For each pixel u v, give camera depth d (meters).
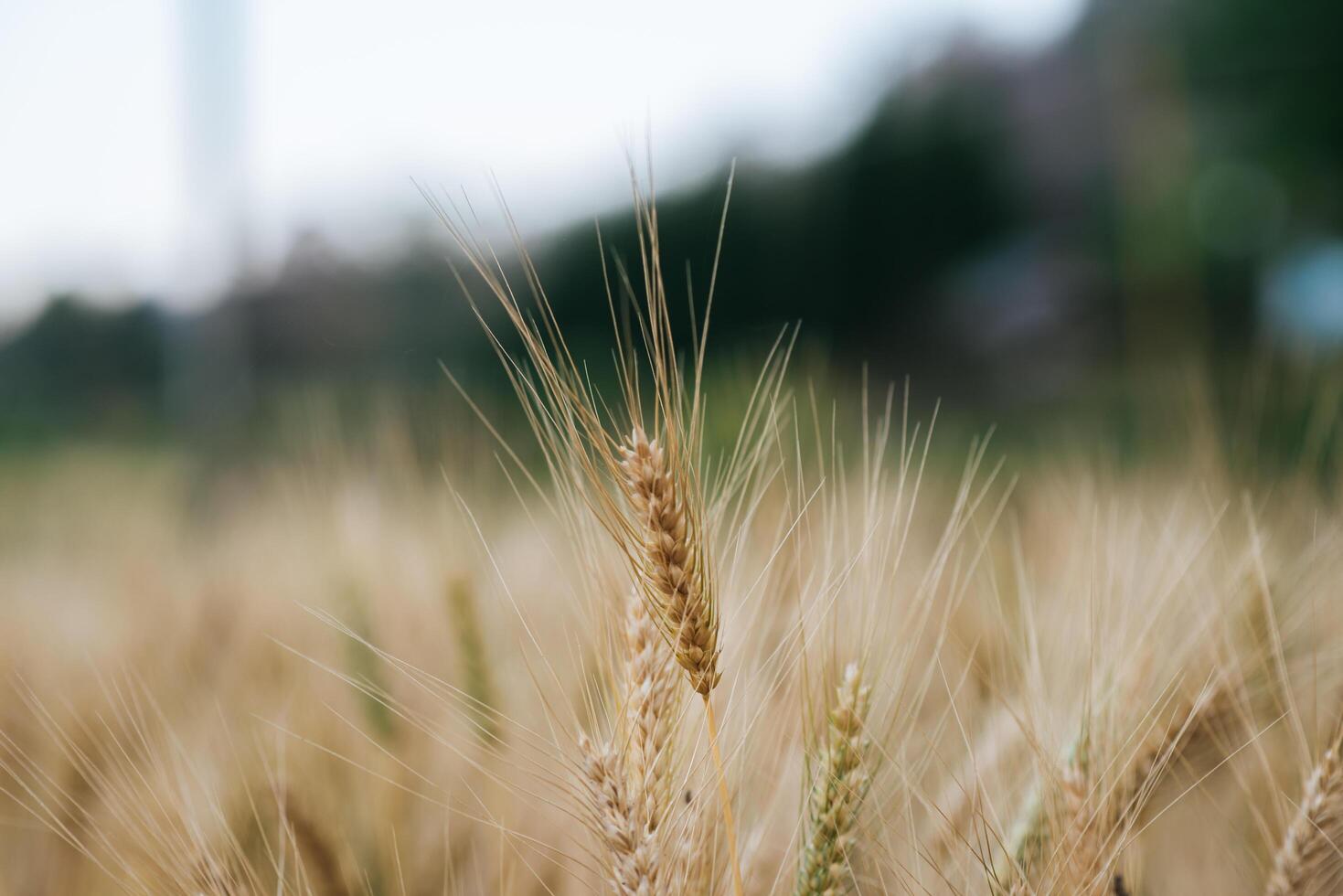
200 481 1.66
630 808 0.39
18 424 2.57
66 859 0.52
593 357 2.43
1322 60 4.52
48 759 0.55
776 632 0.48
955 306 5.33
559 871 0.48
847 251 5.46
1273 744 0.48
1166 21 4.79
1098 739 0.44
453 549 0.55
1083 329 4.86
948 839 0.44
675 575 0.38
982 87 5.94
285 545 0.84
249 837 0.48
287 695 0.56
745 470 0.45
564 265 4.21
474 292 2.78
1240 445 0.71
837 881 0.41
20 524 1.31
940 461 0.96
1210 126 4.74
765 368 0.44
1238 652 0.48
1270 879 0.44
